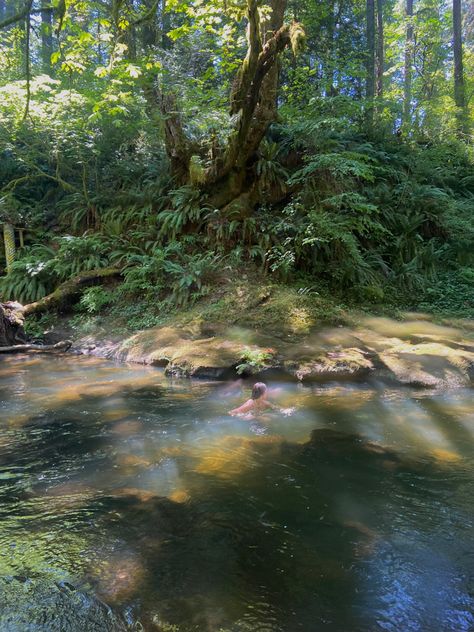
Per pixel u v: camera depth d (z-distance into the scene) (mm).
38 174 11727
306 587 2270
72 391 5879
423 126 14789
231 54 10180
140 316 9156
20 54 12250
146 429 4512
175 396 5617
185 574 2363
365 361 6336
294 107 12344
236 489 3279
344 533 2734
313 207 9625
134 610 2105
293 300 8516
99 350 8227
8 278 10320
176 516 2928
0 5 15625
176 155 10375
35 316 9625
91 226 11766
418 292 9961
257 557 2504
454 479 3414
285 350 6871
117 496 3197
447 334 7773
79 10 6703
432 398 5441
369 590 2248
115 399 5520
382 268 10203
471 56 23000
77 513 2975
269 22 9781
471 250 10984
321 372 6148
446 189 12508
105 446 4102
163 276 9547
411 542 2645
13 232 11383
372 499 3133
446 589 2262
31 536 2717
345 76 15312
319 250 9727
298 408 5109
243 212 9992
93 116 9234
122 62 8398
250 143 9492
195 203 10102
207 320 8227
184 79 10555
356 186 10648
